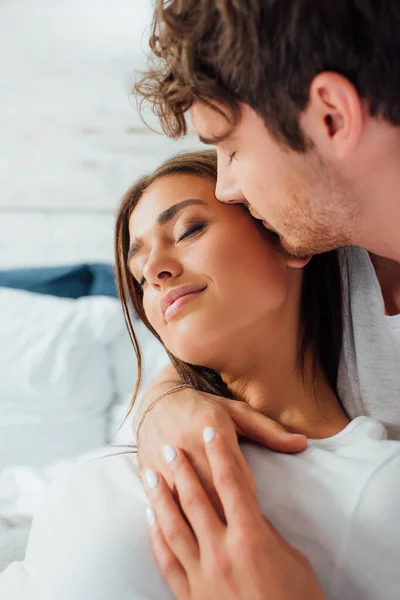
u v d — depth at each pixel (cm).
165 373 111
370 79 73
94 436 195
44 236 276
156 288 97
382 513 79
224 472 78
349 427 93
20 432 188
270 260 95
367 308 104
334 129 76
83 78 276
